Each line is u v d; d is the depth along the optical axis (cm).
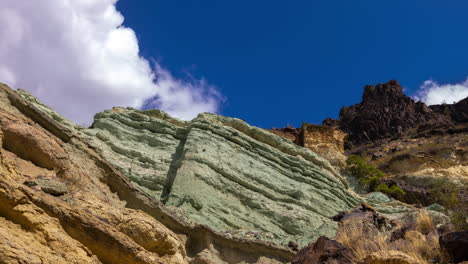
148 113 3581
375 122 9744
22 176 1178
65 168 1322
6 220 930
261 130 3600
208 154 3088
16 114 1375
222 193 2845
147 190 2841
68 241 978
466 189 4775
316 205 3114
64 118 3111
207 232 1694
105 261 1031
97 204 1250
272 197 3012
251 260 1756
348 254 1077
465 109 9962
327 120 10531
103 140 3150
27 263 848
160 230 1245
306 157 3622
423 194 4656
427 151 6425
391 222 1435
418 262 870
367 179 5400
